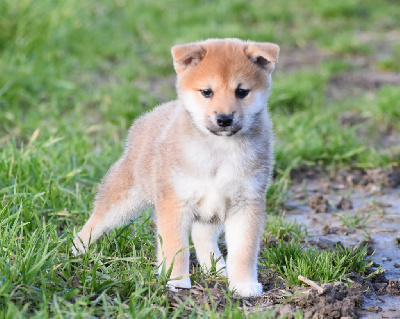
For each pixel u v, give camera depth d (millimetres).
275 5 20281
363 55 16906
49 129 10922
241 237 6586
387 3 21672
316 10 20078
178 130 6598
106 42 16422
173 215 6516
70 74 14516
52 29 15625
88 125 11805
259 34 17359
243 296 6406
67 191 8266
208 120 6328
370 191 9695
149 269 6449
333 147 10711
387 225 8453
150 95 13039
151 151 6973
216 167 6383
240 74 6473
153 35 17422
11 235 6703
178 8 19750
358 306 6246
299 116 11961
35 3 15930
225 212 6637
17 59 14008
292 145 10766
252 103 6512
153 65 15508
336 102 13461
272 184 9266
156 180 6672
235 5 19672
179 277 6328
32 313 5832
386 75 15328
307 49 17375
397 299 6480
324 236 8117
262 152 6547
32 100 12594
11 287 5887
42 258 6109
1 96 12461
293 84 13359
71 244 7066
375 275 6934
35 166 8781
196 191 6430
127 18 18125
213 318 5578
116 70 14820
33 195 8016
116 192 7336
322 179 10156
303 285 6578
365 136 11945
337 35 17906
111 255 7098
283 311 6055
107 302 6062
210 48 6668
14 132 11039
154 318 5711
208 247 7188
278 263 7137
